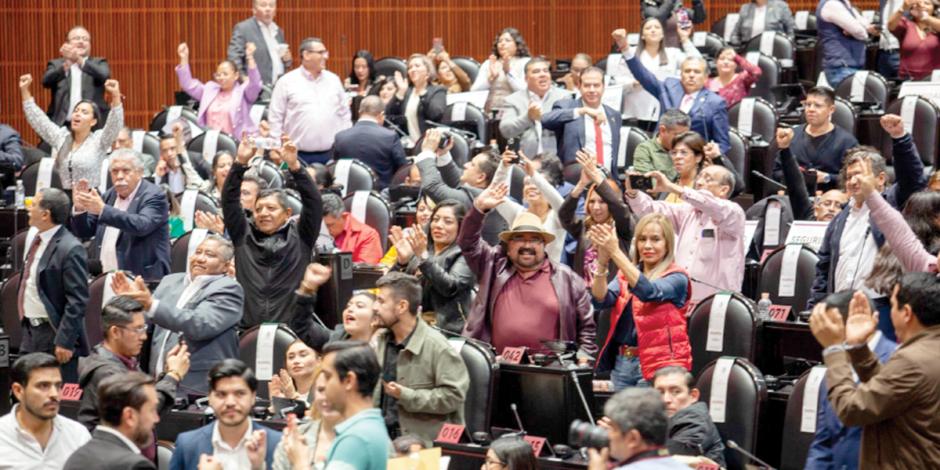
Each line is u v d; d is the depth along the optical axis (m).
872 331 7.55
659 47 20.33
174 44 26.38
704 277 12.38
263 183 14.88
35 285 12.83
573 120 17.16
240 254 12.52
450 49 26.91
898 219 9.05
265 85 21.50
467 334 11.35
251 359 11.63
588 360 10.70
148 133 19.53
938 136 17.69
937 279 7.62
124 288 10.84
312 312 11.55
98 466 8.01
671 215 12.56
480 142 18.98
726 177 13.00
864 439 7.71
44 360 9.43
